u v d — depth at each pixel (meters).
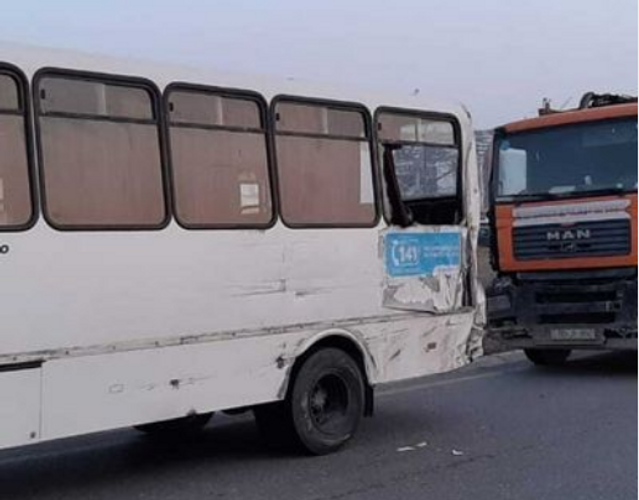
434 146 8.75
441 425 8.99
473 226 9.09
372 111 8.19
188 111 6.95
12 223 6.01
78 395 6.28
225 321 7.07
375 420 9.28
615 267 11.93
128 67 6.61
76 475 7.37
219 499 6.60
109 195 6.47
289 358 7.48
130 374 6.53
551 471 7.18
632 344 11.88
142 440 8.66
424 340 8.56
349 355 8.02
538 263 12.41
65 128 6.29
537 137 12.52
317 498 6.57
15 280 6.00
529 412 9.58
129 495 6.75
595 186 12.00
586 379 11.86
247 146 7.28
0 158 5.99
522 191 12.58
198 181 6.96
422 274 8.55
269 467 7.46
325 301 7.74
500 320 12.77
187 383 6.84
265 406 7.71
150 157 6.70
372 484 6.91
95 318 6.36
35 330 6.08
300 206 7.60
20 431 6.01
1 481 7.21
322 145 7.79
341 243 7.86
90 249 6.34
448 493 6.64
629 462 7.41
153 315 6.66
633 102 12.79
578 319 12.26
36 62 6.17
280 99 7.51
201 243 6.93
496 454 7.76
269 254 7.35
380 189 8.21
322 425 7.83
